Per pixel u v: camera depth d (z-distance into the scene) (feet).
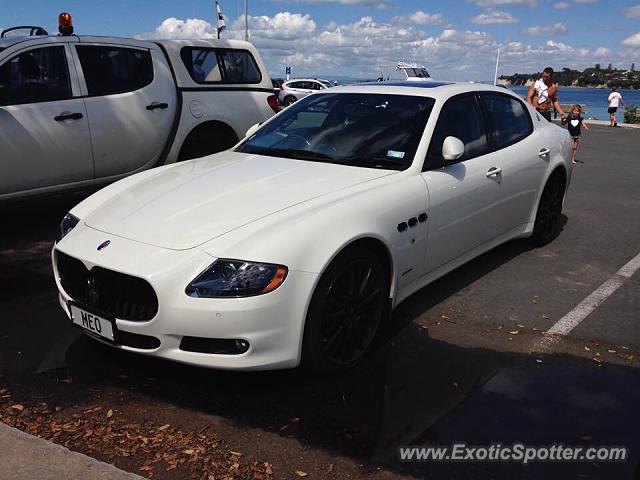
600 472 8.05
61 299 10.67
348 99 14.51
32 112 17.87
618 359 11.20
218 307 8.89
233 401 9.55
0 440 8.01
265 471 7.89
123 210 10.87
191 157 22.21
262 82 24.09
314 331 9.67
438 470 8.02
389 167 12.21
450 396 9.81
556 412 9.40
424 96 13.80
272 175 11.83
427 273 12.56
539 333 12.25
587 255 17.46
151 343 9.37
